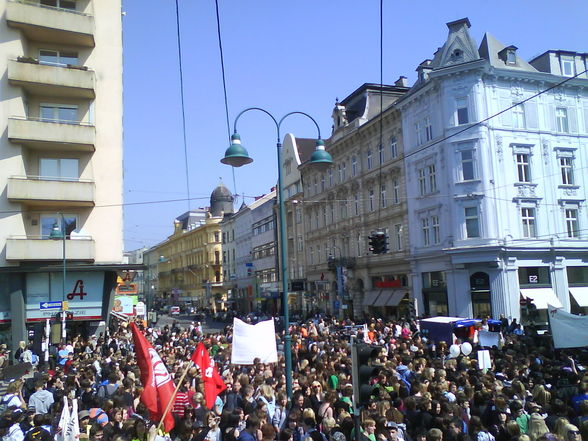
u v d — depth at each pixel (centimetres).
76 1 3033
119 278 3966
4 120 2764
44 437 811
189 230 10512
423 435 782
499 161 3350
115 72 3089
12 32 2802
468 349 1520
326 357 1443
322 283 4894
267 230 6744
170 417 884
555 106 3578
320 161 1386
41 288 2839
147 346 923
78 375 1418
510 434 780
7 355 2372
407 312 3800
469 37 3462
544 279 3391
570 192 3538
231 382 1227
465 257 3278
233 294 8325
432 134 3531
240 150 1321
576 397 962
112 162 3027
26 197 2747
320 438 822
